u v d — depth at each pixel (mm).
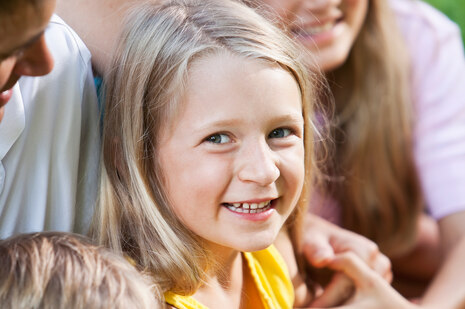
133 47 1521
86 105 1529
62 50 1436
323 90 2082
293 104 1465
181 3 1558
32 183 1461
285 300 1771
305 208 1814
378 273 2008
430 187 2482
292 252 1909
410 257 2516
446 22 2688
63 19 1581
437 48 2594
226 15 1517
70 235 1416
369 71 2410
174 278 1523
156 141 1487
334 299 1953
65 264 1312
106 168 1554
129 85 1506
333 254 1972
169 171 1473
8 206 1452
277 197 1472
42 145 1438
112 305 1287
